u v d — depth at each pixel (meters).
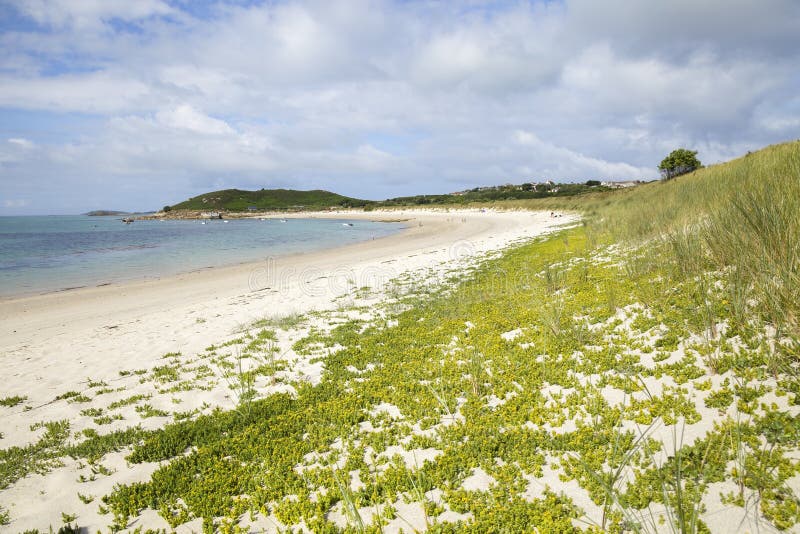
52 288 26.73
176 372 11.45
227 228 95.00
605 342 8.84
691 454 5.02
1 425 8.85
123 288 26.56
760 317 6.94
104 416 8.98
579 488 5.14
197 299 22.75
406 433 7.05
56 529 5.55
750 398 5.63
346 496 4.85
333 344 12.45
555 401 7.25
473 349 9.78
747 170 16.47
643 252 13.76
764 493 4.22
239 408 8.69
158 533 5.31
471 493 5.28
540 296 13.45
